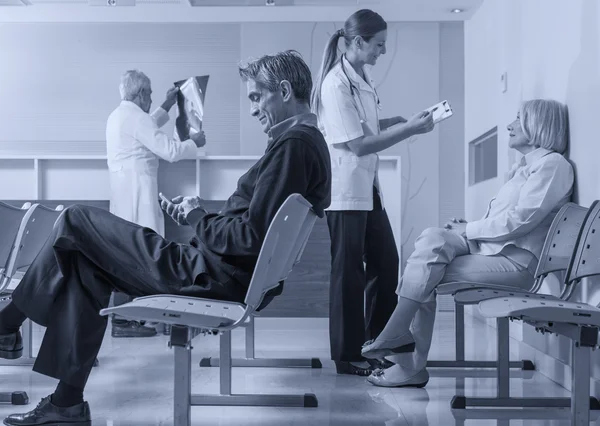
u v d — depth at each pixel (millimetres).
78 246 1754
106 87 6367
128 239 1735
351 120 2928
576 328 1732
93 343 1866
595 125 2463
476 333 4250
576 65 2695
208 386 2729
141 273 1712
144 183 4195
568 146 2711
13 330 2066
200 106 4309
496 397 2449
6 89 6387
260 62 1861
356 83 3023
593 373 2461
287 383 2818
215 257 1715
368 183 2977
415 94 6074
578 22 2689
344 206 2941
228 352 2484
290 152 1713
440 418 2252
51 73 6375
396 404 2447
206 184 4391
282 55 1867
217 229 1698
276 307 3717
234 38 6332
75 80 6371
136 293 1796
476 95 5027
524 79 3637
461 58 6070
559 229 2385
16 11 5430
